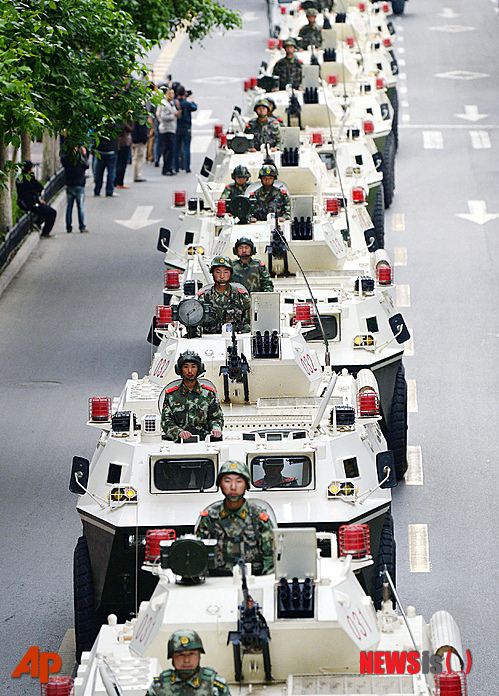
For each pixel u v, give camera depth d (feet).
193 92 454.81
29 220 303.27
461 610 136.87
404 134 388.37
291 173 207.72
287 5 369.50
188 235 210.38
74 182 303.68
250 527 105.09
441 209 310.04
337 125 257.34
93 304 254.06
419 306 246.06
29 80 186.91
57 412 197.77
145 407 141.08
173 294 182.29
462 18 565.12
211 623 95.86
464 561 148.97
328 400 128.47
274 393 144.05
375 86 304.09
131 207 333.01
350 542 107.86
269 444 125.39
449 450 183.11
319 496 124.06
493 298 249.96
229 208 188.03
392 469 125.18
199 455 124.47
